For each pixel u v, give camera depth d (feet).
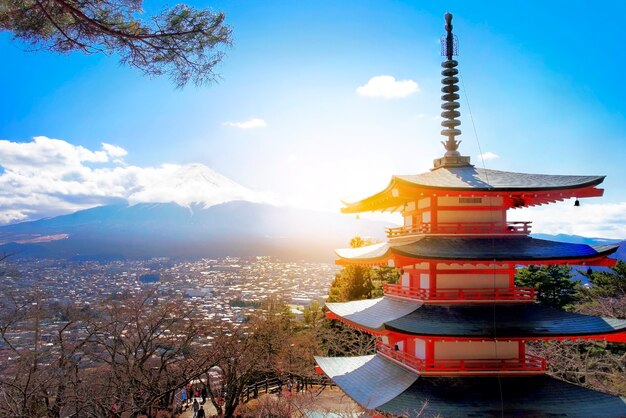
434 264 85.56
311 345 185.16
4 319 117.60
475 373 80.74
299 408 114.93
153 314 153.79
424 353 84.38
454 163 98.43
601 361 140.05
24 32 46.11
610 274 174.50
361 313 100.94
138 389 125.90
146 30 46.09
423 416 72.08
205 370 144.66
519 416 72.23
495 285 86.02
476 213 87.92
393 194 87.25
